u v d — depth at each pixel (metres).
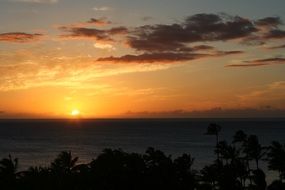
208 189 75.12
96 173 64.06
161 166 68.19
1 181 61.75
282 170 75.31
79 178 62.88
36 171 63.97
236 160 84.38
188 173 70.50
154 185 64.06
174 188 65.50
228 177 74.81
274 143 78.12
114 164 66.94
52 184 61.16
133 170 65.50
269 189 67.19
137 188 63.72
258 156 86.69
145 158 74.12
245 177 77.88
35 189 60.31
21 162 169.88
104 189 62.72
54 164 67.75
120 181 63.25
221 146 90.25
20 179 62.47
